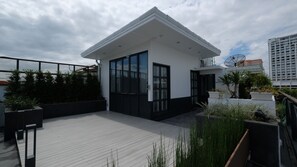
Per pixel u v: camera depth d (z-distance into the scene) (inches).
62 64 290.2
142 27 193.2
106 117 249.0
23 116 172.4
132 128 183.6
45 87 256.1
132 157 108.8
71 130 177.2
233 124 99.2
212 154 64.2
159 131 170.9
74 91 289.9
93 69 356.2
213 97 164.7
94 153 116.3
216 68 308.3
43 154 114.7
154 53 237.0
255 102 139.9
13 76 230.7
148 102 231.6
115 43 245.4
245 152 99.1
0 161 115.2
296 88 264.4
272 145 104.0
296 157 125.3
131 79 267.0
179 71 293.0
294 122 137.6
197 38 251.1
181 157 61.3
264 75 235.5
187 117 262.4
